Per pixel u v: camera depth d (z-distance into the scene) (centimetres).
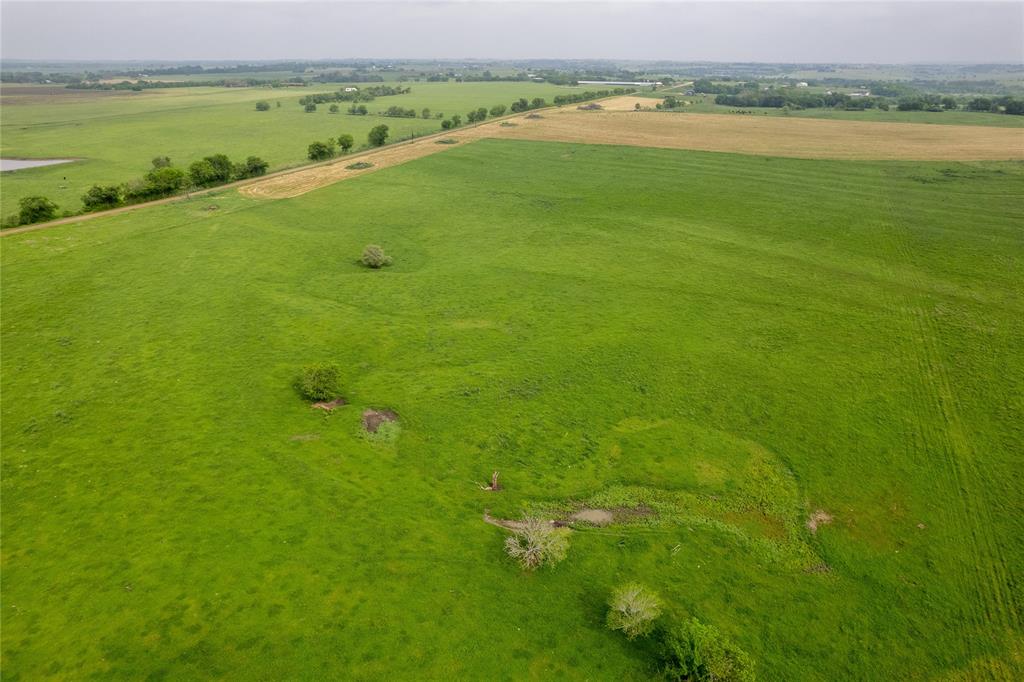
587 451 3997
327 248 7475
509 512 3503
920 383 4712
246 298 5991
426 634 2753
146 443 3903
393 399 4462
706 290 6391
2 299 5706
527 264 7112
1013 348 5188
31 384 4478
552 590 3022
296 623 2772
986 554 3241
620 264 7100
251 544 3178
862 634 2822
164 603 2839
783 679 2616
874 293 6297
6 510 3347
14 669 2527
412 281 6600
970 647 2767
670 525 3444
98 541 3164
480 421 4247
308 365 4816
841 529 3409
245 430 4062
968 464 3881
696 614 2914
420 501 3550
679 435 4153
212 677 2533
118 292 5991
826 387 4659
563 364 4953
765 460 3944
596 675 2623
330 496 3538
